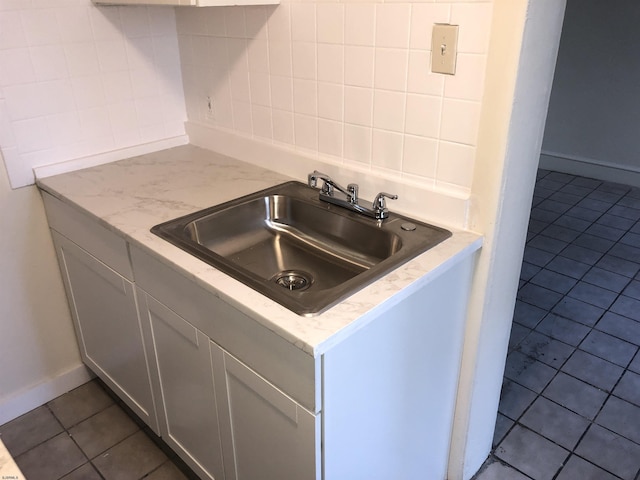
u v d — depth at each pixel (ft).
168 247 4.22
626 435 6.04
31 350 6.34
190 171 5.95
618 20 12.08
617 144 13.10
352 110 4.86
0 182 5.54
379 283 3.62
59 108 5.75
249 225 5.23
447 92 4.11
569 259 9.84
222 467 4.72
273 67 5.42
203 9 5.91
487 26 3.73
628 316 8.16
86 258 5.45
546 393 6.66
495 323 4.80
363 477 4.10
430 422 4.78
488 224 4.19
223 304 3.74
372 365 3.66
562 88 13.44
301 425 3.49
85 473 5.66
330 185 5.07
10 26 5.22
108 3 5.43
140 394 5.66
